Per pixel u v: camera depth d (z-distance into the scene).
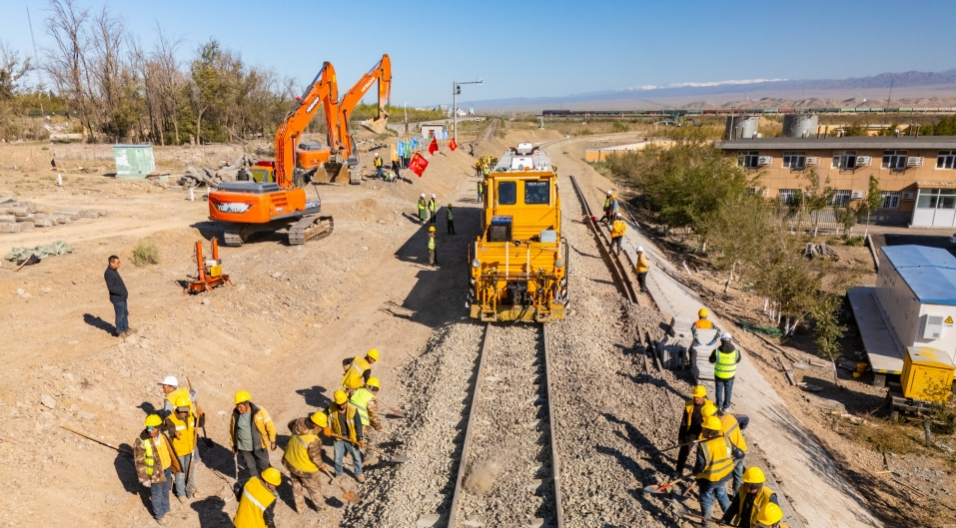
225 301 16.36
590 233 28.47
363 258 24.02
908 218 45.41
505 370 13.70
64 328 13.41
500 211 17.28
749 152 46.03
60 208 25.30
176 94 51.81
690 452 10.36
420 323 17.77
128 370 12.01
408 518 8.84
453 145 51.81
